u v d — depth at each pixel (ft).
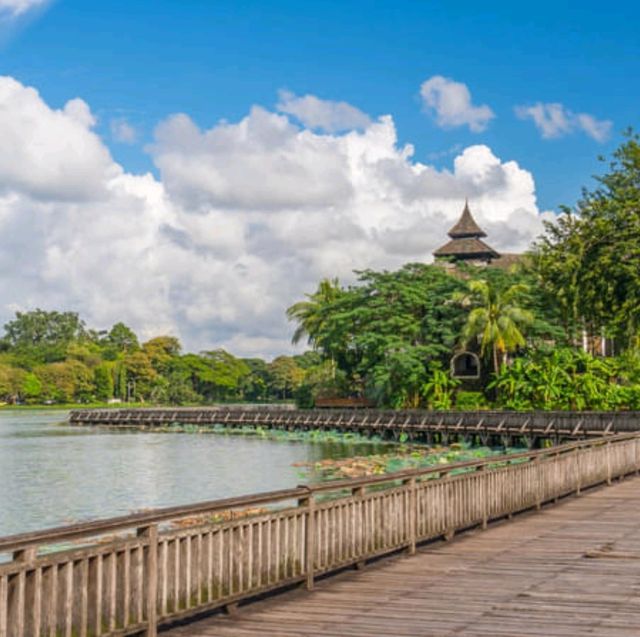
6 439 234.38
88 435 253.44
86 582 25.32
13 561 23.58
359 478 38.68
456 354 222.89
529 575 37.29
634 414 148.87
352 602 32.81
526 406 196.24
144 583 27.40
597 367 190.19
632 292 161.27
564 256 170.71
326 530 36.22
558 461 62.69
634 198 169.48
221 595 30.37
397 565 39.78
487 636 27.91
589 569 38.37
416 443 195.42
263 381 589.32
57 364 506.07
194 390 548.31
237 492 112.47
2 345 604.90
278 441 213.25
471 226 318.04
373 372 226.79
